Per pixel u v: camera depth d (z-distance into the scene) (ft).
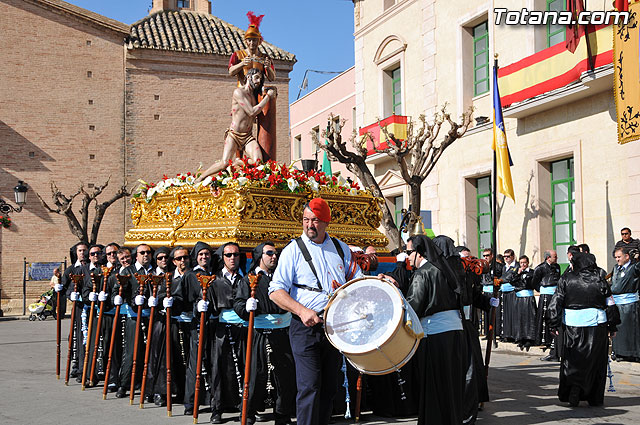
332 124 57.62
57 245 96.02
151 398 29.12
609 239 52.80
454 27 71.72
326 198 31.83
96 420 25.13
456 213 71.10
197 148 104.58
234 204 29.35
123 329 32.14
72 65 99.40
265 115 35.88
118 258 32.71
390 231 57.57
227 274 25.79
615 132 52.49
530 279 49.11
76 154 98.53
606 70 49.49
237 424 24.54
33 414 26.25
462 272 23.08
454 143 71.51
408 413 26.23
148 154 102.32
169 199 34.37
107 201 90.74
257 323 24.41
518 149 62.75
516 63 59.93
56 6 98.17
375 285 17.85
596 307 27.25
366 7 88.53
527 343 49.29
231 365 25.03
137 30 107.04
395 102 84.33
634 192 50.47
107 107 100.78
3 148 95.04
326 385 18.79
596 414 26.11
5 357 45.65
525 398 29.60
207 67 105.81
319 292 18.89
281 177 30.22
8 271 93.45
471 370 23.11
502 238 64.90
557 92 55.11
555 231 60.03
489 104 67.36
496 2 65.46
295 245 19.27
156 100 103.40
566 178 58.70
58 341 35.47
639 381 35.04
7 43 96.43
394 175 80.02
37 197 95.66
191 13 116.88
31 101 96.94
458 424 20.89
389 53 82.89
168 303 26.32
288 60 108.27
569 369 27.43
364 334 17.17
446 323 21.27
